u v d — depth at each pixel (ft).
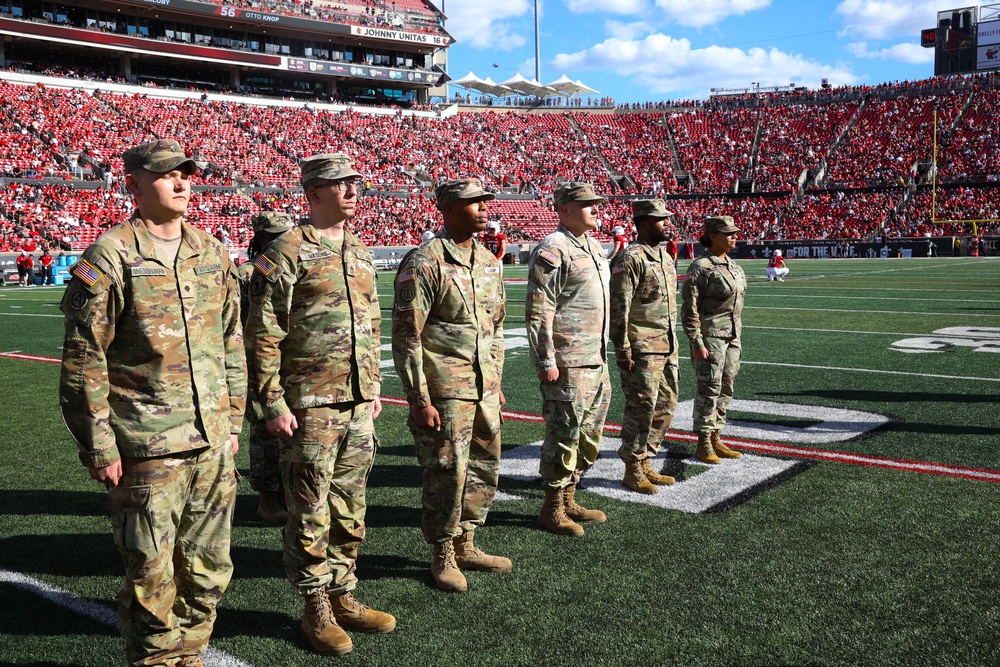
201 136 137.80
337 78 176.35
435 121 175.32
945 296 61.11
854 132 171.32
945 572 12.13
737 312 18.66
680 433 21.50
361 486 11.08
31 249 101.50
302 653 10.36
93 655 10.36
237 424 9.67
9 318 55.31
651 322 16.21
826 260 133.49
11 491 17.20
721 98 193.47
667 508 15.43
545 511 14.48
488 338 12.48
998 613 10.82
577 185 14.38
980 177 149.38
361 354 10.91
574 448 14.20
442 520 12.08
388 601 11.75
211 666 10.04
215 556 9.41
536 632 10.67
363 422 11.05
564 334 14.14
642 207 16.16
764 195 165.17
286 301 10.44
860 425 21.49
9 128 118.32
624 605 11.36
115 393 8.57
